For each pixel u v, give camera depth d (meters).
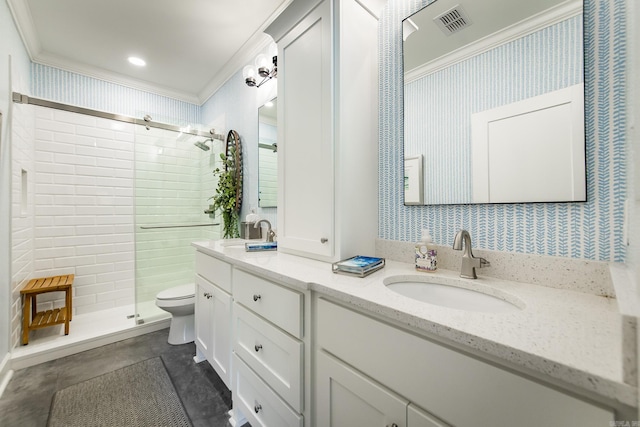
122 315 2.50
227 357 1.39
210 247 1.68
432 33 1.12
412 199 1.19
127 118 2.40
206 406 1.42
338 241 1.12
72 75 2.50
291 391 0.93
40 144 2.30
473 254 0.98
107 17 1.90
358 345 0.73
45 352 1.84
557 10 0.83
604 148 0.75
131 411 1.38
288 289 0.96
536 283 0.84
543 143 0.85
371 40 1.29
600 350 0.44
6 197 1.68
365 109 1.25
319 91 1.18
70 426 1.28
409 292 0.95
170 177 2.60
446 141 1.08
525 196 0.89
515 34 0.91
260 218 2.09
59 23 1.96
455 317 0.58
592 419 0.40
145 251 2.43
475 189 1.00
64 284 2.08
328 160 1.14
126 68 2.58
